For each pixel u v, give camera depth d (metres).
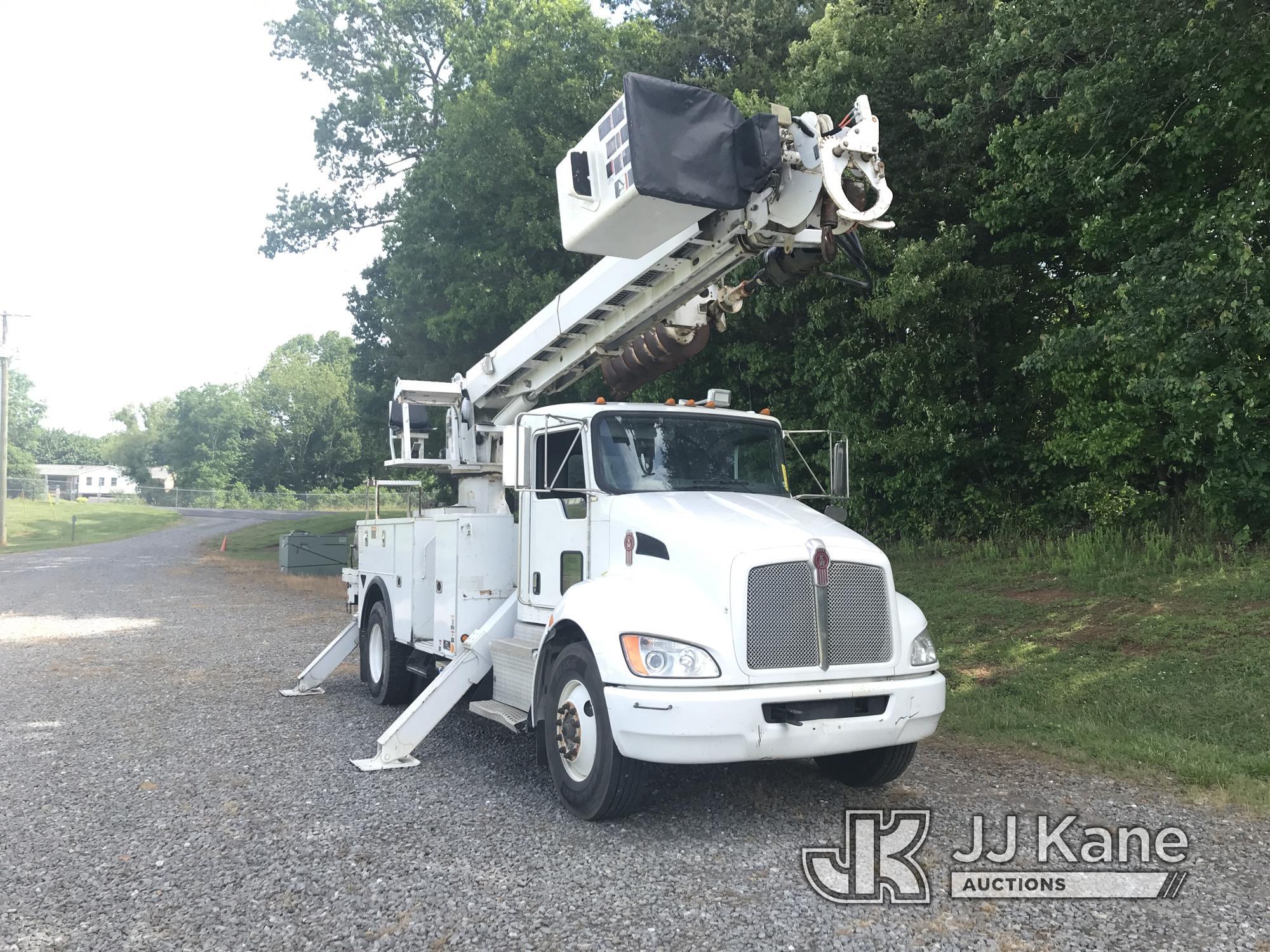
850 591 5.42
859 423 14.92
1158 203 11.33
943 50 14.59
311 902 4.36
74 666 11.66
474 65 22.89
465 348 21.22
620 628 5.28
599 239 5.85
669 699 4.97
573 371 8.23
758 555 5.23
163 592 21.91
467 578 7.31
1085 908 4.18
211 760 7.06
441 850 5.03
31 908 4.36
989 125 14.01
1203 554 11.26
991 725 7.86
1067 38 10.68
